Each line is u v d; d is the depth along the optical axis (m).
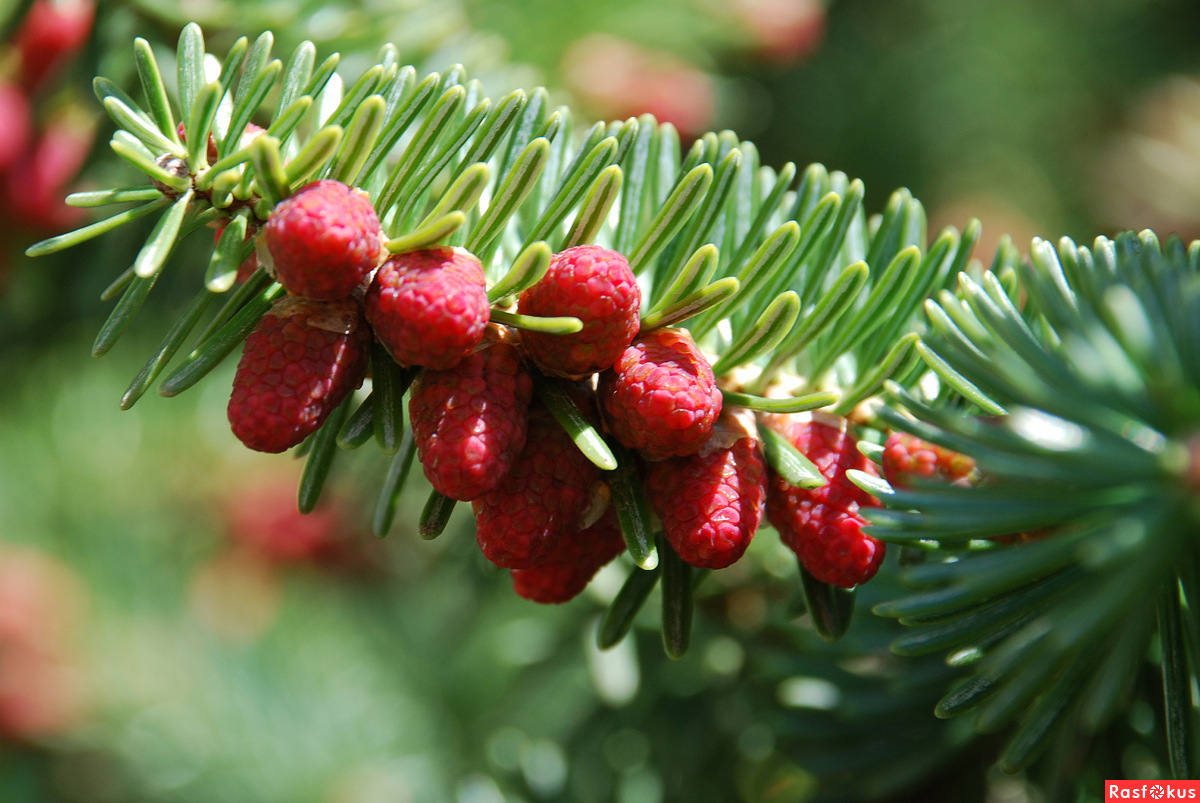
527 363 0.23
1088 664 0.23
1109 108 0.55
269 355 0.22
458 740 0.45
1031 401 0.22
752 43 0.43
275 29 0.29
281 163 0.23
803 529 0.23
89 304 0.35
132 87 0.29
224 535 0.55
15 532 0.51
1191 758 0.23
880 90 0.54
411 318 0.22
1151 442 0.21
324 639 0.51
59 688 0.50
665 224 0.23
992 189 0.55
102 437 0.52
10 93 0.30
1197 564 0.22
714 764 0.30
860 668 0.27
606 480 0.23
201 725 0.48
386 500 0.24
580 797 0.30
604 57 0.38
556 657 0.33
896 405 0.24
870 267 0.25
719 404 0.23
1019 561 0.21
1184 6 0.55
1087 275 0.22
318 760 0.48
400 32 0.30
